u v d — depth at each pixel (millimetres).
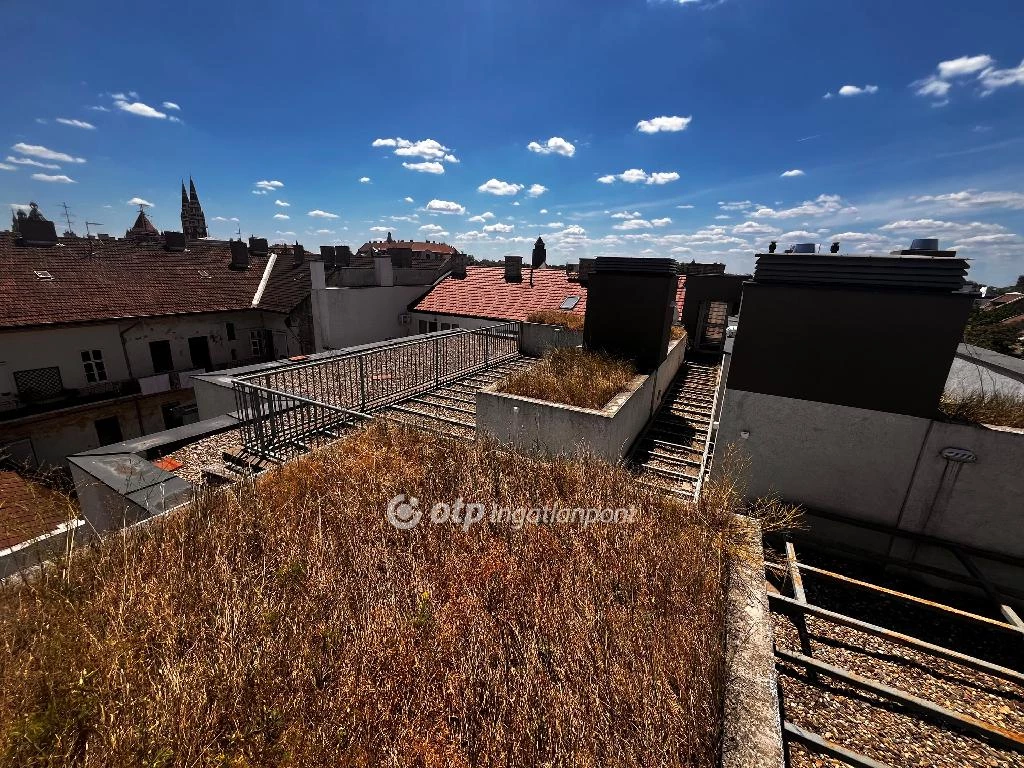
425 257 67375
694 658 2438
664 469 5934
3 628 2482
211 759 1850
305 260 26109
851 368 4688
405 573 3064
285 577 2939
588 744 1988
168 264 22781
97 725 1988
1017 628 3355
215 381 7496
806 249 5898
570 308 18391
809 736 2400
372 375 8875
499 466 4523
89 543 3473
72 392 16703
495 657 2406
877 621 3863
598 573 3066
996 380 6309
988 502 4336
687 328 14055
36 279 17250
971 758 2627
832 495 5027
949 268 4121
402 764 1877
